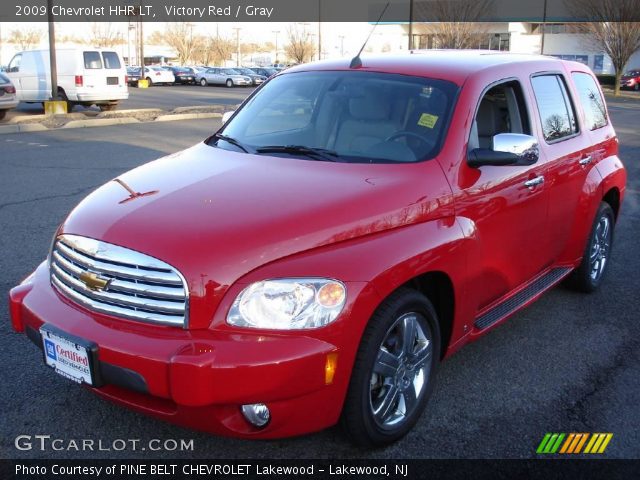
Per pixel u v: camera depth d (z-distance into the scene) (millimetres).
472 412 3695
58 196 8609
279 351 2727
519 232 4164
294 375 2746
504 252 4027
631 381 4113
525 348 4559
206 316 2777
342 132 3928
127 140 14492
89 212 3238
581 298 5562
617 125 20672
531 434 3490
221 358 2678
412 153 3670
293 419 2855
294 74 4641
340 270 2904
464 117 3807
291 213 3029
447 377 4105
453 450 3324
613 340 4723
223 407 2801
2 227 7031
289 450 3283
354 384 3004
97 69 20891
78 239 3086
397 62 4359
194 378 2656
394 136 3799
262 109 4438
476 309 3789
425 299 3340
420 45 51688
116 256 2920
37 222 7266
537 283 4742
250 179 3428
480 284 3771
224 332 2775
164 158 4062
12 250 6227
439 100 3898
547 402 3826
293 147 3898
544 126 4602
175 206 3127
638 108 29547
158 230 2934
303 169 3570
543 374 4176
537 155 4090
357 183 3359
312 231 2977
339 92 4184
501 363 4316
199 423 2852
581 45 48406
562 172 4660
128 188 3438
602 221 5633
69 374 2998
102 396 3045
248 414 2885
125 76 21781
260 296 2789
